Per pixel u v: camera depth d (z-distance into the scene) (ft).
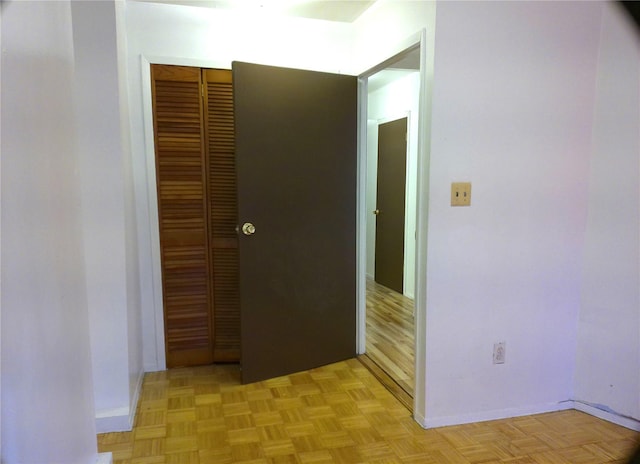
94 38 6.63
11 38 3.19
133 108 8.39
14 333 3.31
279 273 8.55
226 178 9.01
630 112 6.56
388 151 15.84
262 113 8.09
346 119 8.99
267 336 8.54
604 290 7.06
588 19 6.77
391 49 7.63
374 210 17.21
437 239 6.64
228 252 9.18
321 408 7.50
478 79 6.51
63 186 4.10
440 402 6.95
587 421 7.14
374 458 6.12
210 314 9.28
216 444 6.43
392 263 15.96
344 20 9.20
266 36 8.97
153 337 9.02
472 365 7.03
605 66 6.79
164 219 8.82
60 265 3.98
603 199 6.97
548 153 6.92
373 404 7.64
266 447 6.36
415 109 14.03
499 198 6.83
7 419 3.31
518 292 7.09
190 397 7.88
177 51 8.54
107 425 6.72
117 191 6.81
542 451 6.31
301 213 8.66
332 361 9.39
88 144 6.68
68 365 4.14
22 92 3.34
